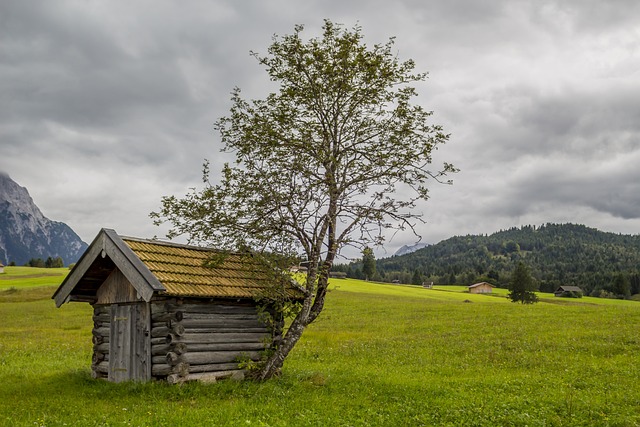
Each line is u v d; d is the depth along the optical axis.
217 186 19.44
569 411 15.58
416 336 37.72
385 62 20.42
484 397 17.56
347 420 14.31
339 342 35.41
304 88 20.39
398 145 20.20
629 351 27.39
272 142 19.30
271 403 15.75
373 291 114.19
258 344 19.98
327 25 20.67
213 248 20.42
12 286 96.12
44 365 24.61
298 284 20.58
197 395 16.56
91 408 15.12
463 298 118.06
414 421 14.52
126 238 19.23
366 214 19.61
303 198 19.30
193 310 18.20
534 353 28.52
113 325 19.69
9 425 13.10
